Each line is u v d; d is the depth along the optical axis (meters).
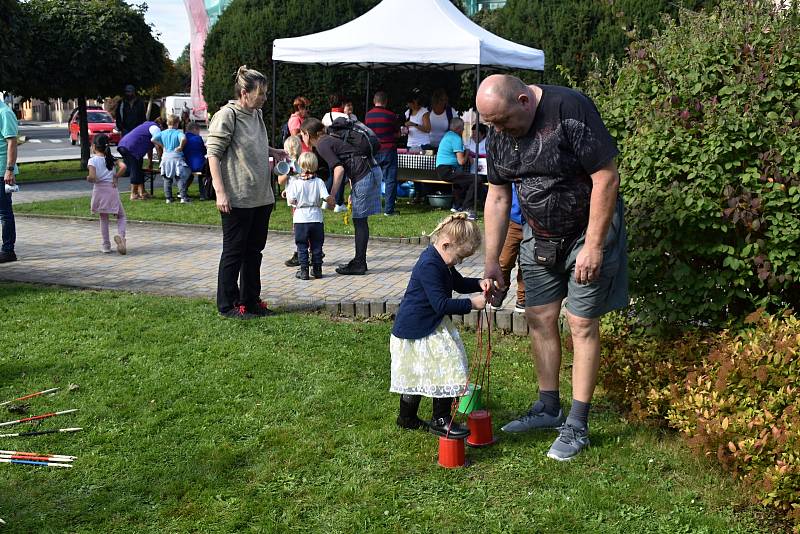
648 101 5.01
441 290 4.27
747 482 3.75
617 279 4.23
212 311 6.85
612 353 4.95
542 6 16.11
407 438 4.43
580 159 3.97
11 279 8.20
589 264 4.02
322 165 10.88
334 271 8.73
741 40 4.80
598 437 4.45
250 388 5.11
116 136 36.50
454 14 13.35
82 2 19.80
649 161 4.67
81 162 21.55
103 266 8.96
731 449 3.76
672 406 4.36
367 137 8.34
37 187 17.30
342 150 8.27
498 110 3.93
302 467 4.08
